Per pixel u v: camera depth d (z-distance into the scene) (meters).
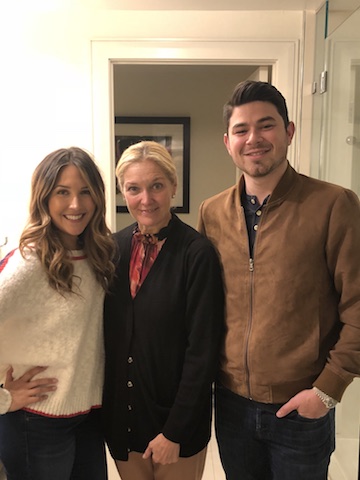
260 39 2.12
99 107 2.16
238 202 1.26
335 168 1.96
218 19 2.11
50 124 2.17
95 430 1.35
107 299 1.27
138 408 1.23
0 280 1.10
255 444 1.28
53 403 1.17
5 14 2.10
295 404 1.15
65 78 2.14
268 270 1.18
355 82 1.79
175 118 3.51
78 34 2.11
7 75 2.13
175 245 1.24
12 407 1.13
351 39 1.77
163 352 1.20
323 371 1.15
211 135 3.55
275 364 1.18
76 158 1.19
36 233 1.16
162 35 2.12
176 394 1.22
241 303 1.23
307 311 1.17
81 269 1.22
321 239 1.16
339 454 1.85
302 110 2.17
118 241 1.33
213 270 1.22
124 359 1.22
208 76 3.46
